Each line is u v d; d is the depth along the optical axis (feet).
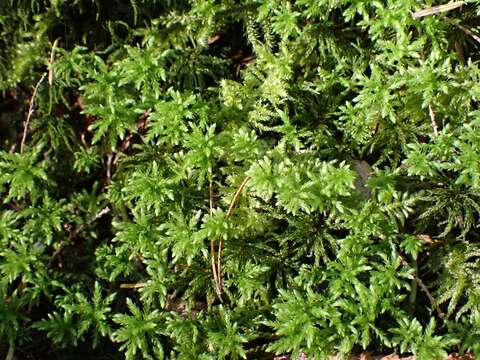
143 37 1.37
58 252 1.32
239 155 1.24
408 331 1.16
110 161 1.36
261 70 1.30
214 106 1.29
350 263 1.19
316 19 1.30
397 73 1.23
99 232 1.35
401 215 1.21
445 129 1.20
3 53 1.40
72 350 1.28
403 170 1.24
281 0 1.28
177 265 1.25
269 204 1.25
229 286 1.24
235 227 1.24
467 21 1.26
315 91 1.27
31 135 1.40
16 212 1.36
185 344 1.20
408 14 1.23
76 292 1.28
